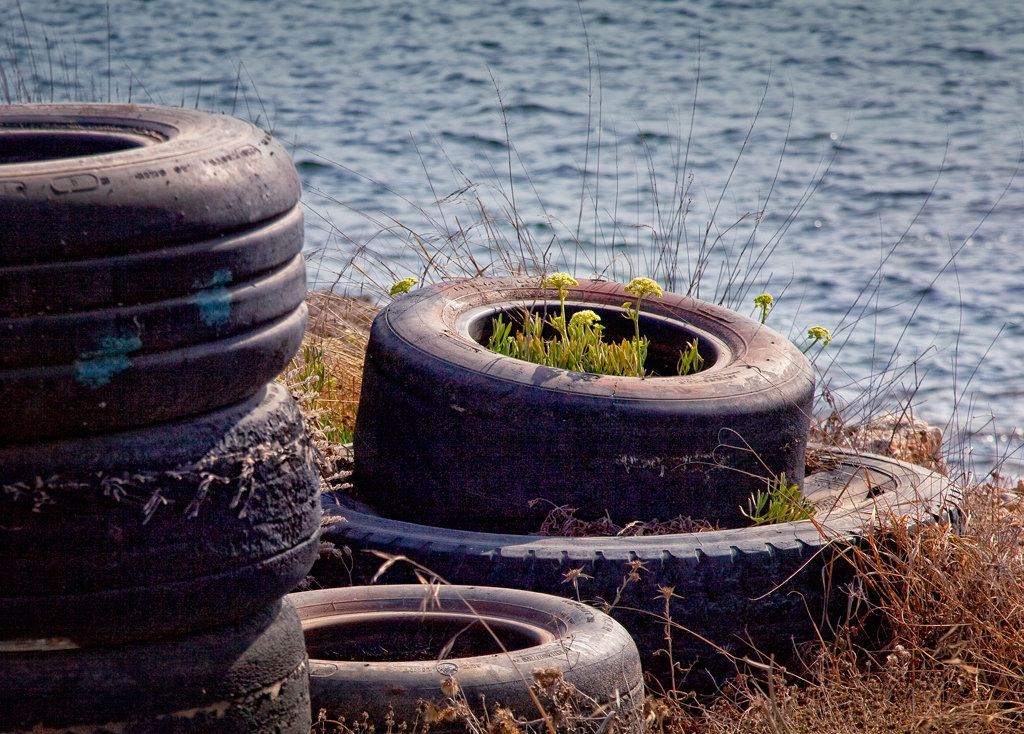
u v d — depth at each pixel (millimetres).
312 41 36188
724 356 6359
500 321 6699
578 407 5453
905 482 6363
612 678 4105
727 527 5680
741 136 24719
